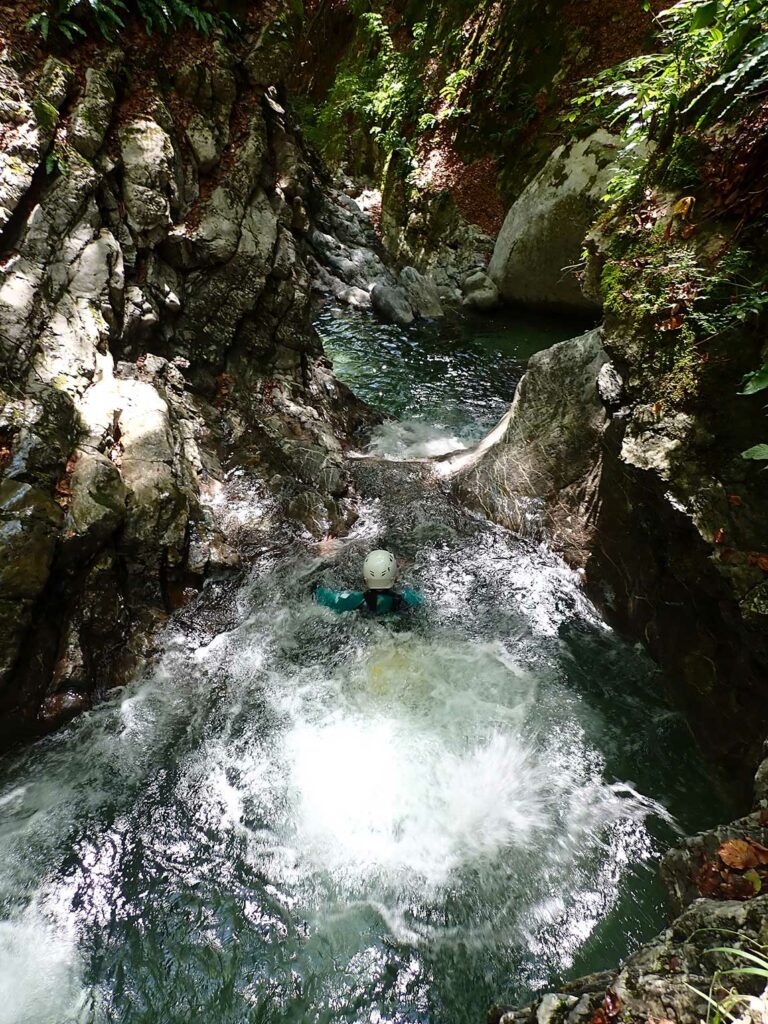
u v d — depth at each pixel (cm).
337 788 346
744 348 309
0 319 425
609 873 307
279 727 381
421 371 871
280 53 673
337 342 941
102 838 323
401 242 1241
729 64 334
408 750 367
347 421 715
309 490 560
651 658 405
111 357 499
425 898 298
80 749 364
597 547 454
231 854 317
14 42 488
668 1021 152
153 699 394
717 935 168
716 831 206
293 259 673
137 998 265
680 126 376
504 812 334
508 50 1095
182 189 593
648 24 901
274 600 470
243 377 630
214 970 274
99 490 406
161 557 435
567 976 270
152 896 300
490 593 482
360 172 1448
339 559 514
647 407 338
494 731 378
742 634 291
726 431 309
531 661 423
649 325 348
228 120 640
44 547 364
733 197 331
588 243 410
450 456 651
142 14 570
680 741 359
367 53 1488
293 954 279
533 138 1064
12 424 389
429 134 1249
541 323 1012
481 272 1062
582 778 351
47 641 375
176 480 472
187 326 593
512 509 531
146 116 565
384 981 270
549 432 521
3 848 316
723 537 292
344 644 439
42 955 277
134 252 547
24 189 463
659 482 321
